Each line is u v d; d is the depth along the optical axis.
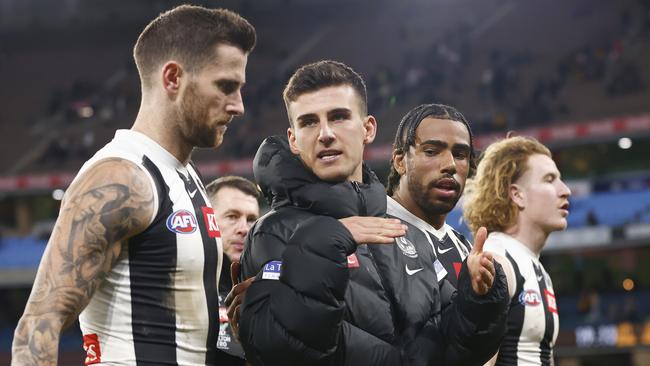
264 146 7.32
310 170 7.07
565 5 69.88
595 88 58.78
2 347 55.41
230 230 9.80
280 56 74.88
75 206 6.07
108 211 6.08
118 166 6.31
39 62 78.94
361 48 73.81
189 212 6.57
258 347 6.50
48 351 5.78
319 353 6.37
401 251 7.43
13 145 68.25
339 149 6.96
